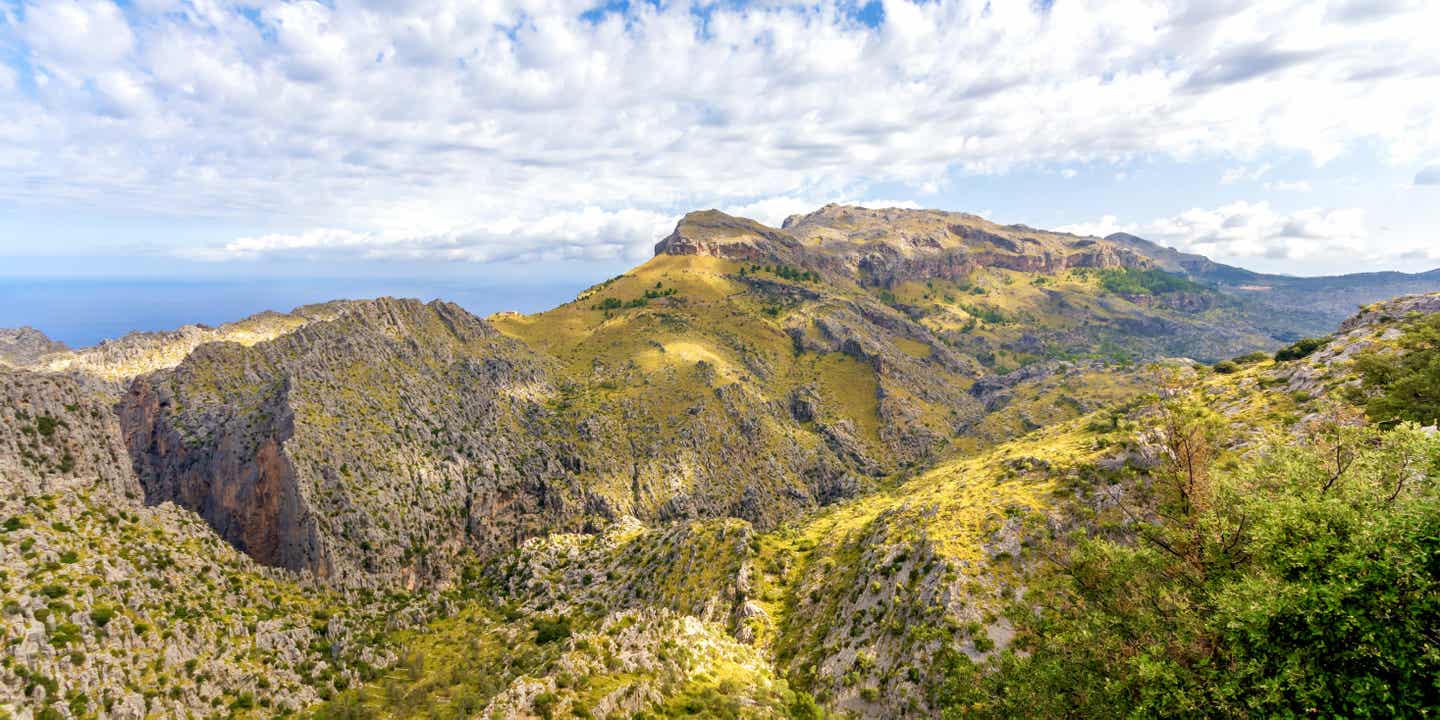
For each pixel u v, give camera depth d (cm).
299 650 11725
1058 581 5369
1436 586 2812
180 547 12219
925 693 8269
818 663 10369
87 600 9175
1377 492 3378
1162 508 4994
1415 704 2672
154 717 8494
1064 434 15712
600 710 7125
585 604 15675
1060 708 4197
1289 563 3167
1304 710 2922
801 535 16712
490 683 10762
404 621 15038
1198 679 3416
